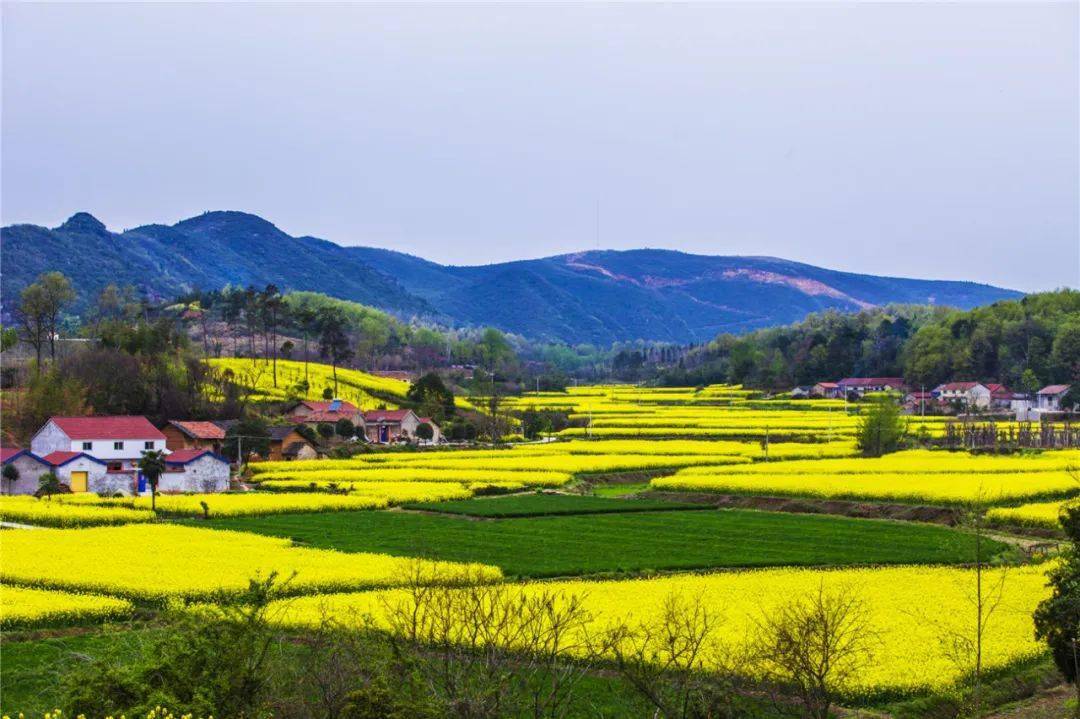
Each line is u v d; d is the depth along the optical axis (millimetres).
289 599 54031
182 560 67250
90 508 94375
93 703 30750
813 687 35000
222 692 31422
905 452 148000
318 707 32562
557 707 37125
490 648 34281
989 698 41344
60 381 156500
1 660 44250
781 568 67938
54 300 183875
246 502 99312
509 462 138000
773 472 122500
